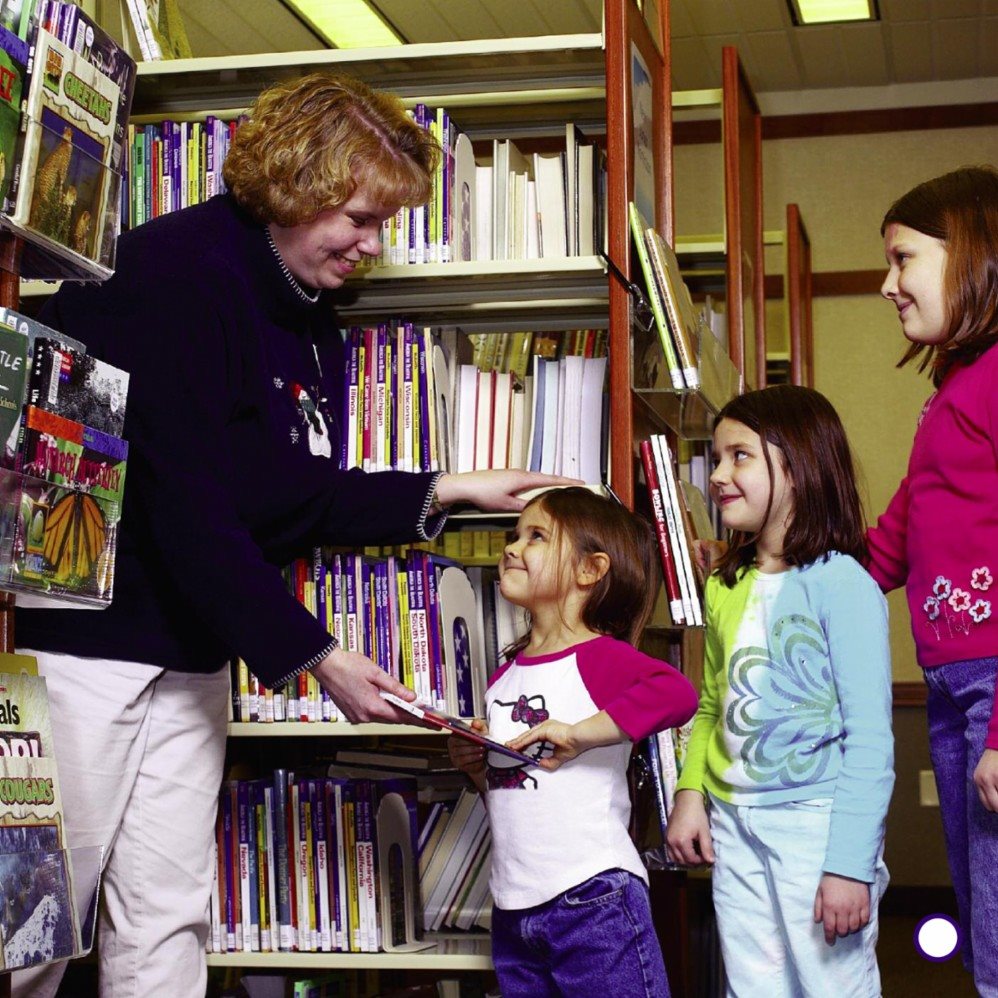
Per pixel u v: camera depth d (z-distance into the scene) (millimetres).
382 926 2377
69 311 1828
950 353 1879
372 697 1787
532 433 2492
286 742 2973
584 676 1933
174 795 1842
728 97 3686
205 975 1910
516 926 1914
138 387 1777
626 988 1827
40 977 1595
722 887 1912
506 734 1952
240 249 1942
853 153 6105
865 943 1815
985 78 6008
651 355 2436
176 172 2498
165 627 1805
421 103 2582
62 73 1322
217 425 1832
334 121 1894
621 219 2334
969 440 1780
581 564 2014
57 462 1305
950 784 1825
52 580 1300
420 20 5504
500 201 2580
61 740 1720
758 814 1875
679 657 2697
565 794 1894
